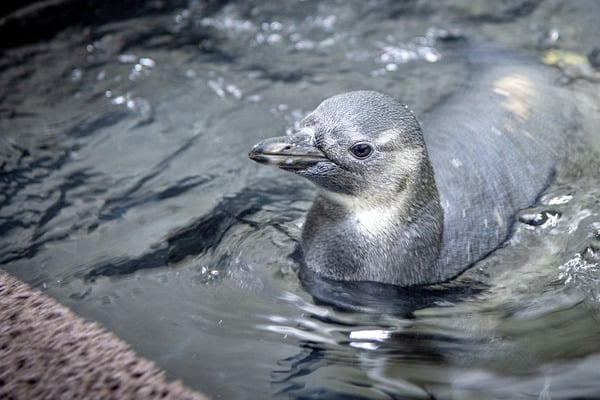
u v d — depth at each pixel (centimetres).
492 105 132
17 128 140
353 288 121
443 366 112
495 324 116
